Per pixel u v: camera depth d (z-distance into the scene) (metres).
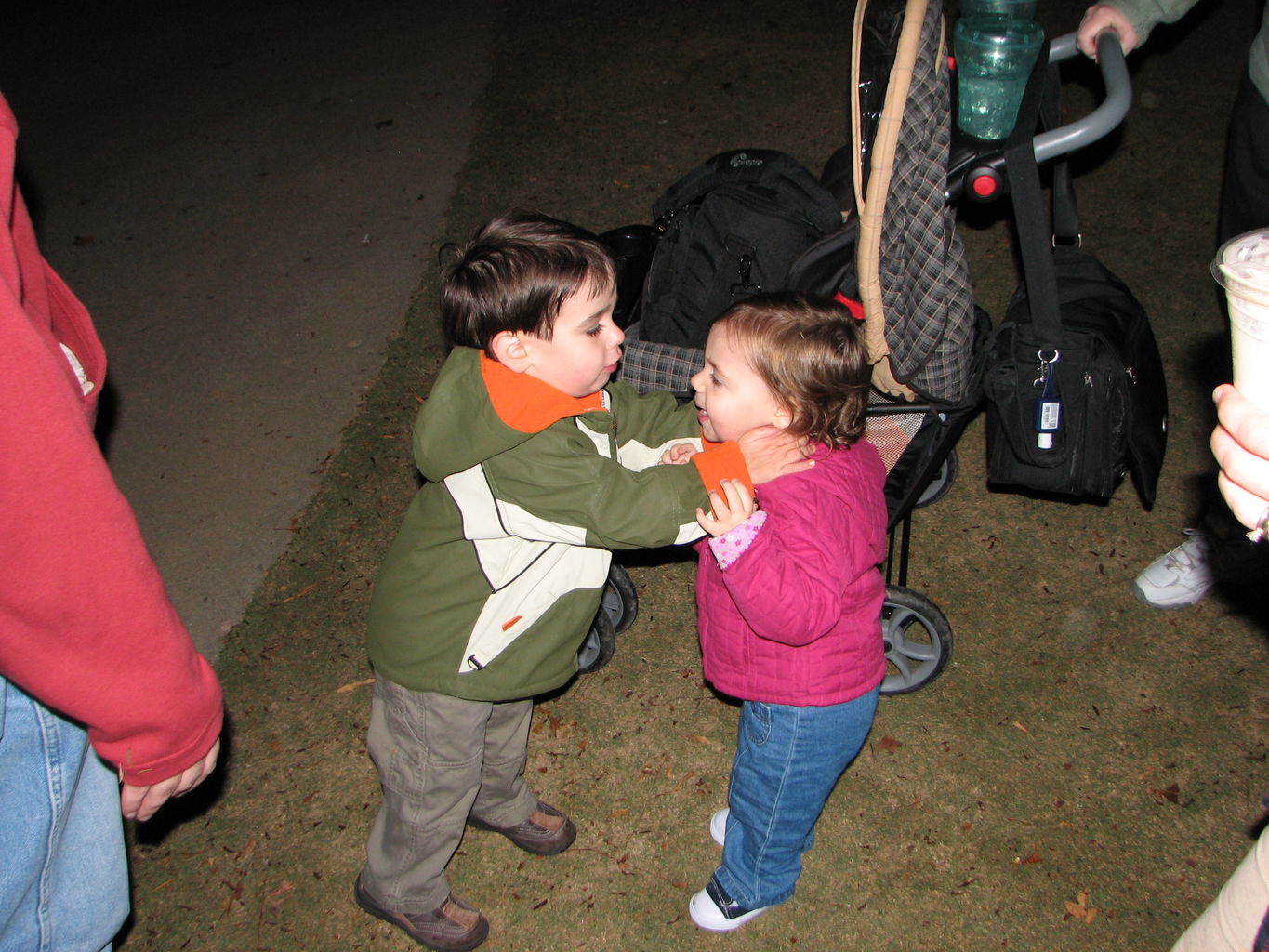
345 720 3.11
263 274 4.95
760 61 6.00
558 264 1.74
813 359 1.83
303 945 2.59
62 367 1.22
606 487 1.80
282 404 4.25
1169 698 2.96
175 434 4.17
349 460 3.97
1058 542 3.43
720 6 6.62
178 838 2.84
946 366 2.32
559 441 1.83
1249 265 0.91
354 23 7.12
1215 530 3.05
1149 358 2.61
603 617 3.01
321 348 4.50
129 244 5.28
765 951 2.51
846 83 5.70
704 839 2.75
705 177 3.04
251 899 2.70
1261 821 2.66
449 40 6.68
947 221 2.18
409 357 4.40
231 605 3.49
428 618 2.02
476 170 5.43
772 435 1.93
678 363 2.70
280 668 3.27
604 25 6.57
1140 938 2.46
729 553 1.78
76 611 1.23
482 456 1.82
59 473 1.17
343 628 3.38
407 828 2.25
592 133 5.59
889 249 2.12
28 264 1.43
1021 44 2.48
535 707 3.11
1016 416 2.42
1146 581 3.19
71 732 1.55
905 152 2.05
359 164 5.62
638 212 4.98
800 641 1.87
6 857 1.51
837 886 2.62
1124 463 2.51
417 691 2.07
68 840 1.64
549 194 5.17
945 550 3.45
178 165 5.84
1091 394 2.37
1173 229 4.52
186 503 3.88
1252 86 2.58
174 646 1.35
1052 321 2.33
